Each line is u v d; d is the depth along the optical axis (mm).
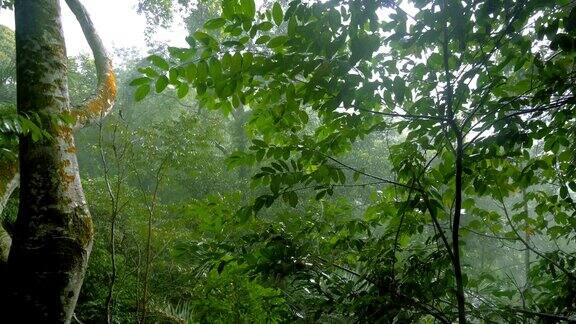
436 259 1924
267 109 1836
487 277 2150
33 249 1820
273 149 1915
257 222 2201
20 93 2105
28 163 1958
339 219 2438
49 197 1917
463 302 1601
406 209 1895
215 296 3553
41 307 1749
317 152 1893
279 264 1772
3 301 1762
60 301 1795
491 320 1682
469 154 2031
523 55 1550
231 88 1435
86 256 1960
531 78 1731
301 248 1848
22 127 1760
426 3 1396
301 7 1314
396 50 1714
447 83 1517
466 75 1520
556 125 1960
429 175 2139
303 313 1995
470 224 2201
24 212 1893
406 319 1540
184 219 4738
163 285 5184
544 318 1807
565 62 1655
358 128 1949
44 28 2244
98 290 5328
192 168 5430
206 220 2193
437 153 1963
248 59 1361
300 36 1338
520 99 1757
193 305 4109
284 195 1855
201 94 1521
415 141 2070
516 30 1571
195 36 1374
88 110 2869
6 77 8320
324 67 1366
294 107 1595
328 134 2037
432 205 1812
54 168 1984
